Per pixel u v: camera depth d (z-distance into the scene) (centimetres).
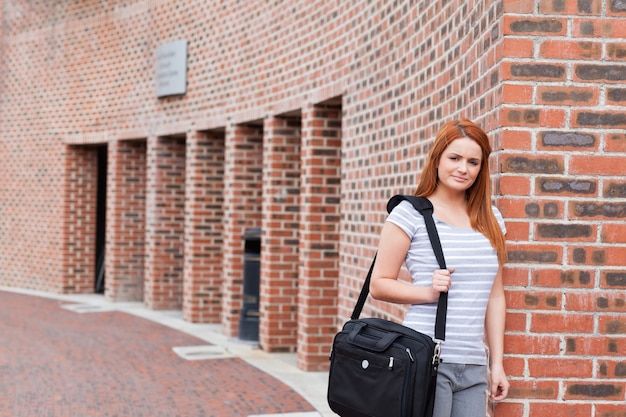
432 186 392
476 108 519
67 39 1678
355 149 869
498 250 388
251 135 1224
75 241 1711
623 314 446
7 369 963
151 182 1469
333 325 986
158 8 1438
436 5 639
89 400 816
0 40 1852
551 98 443
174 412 771
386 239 380
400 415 356
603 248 445
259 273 1159
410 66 708
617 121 444
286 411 777
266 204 1101
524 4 444
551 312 445
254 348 1120
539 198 443
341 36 905
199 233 1350
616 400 447
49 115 1727
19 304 1555
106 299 1612
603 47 444
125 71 1535
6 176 1831
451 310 372
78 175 1708
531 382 445
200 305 1352
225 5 1238
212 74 1281
